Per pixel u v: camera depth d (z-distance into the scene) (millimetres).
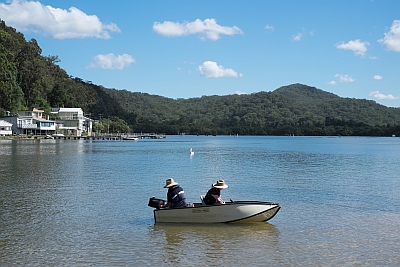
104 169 43469
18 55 156125
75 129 163625
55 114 163500
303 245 16328
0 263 14070
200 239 17047
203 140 181500
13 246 15875
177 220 19422
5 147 82000
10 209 22281
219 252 15469
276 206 19344
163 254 15188
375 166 50156
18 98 140250
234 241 16812
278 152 82812
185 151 84375
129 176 37531
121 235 17547
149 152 78750
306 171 43531
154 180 34906
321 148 103625
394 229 18719
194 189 30469
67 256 14844
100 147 95250
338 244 16438
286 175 39625
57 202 24375
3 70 131000
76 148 86000
